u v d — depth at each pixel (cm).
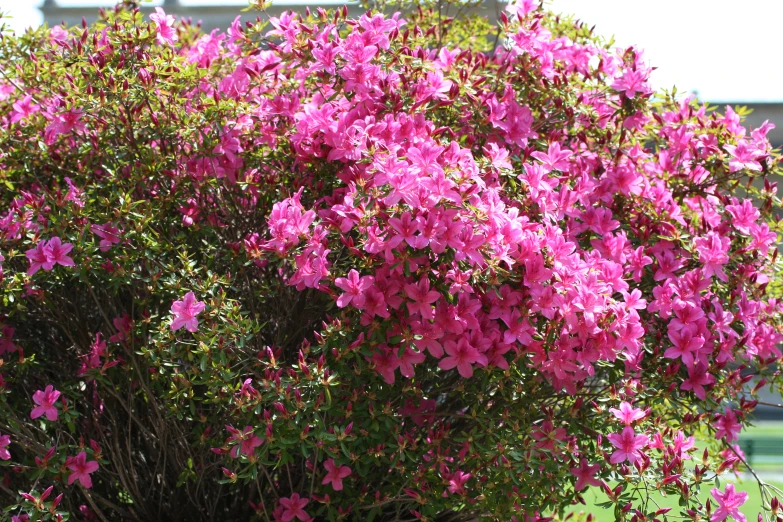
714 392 320
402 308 285
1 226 318
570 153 338
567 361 289
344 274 288
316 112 305
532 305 282
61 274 315
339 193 311
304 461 326
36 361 354
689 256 341
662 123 382
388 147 297
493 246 275
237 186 343
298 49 337
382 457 303
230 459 296
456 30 445
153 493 350
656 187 352
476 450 297
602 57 382
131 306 353
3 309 339
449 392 329
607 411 307
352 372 284
